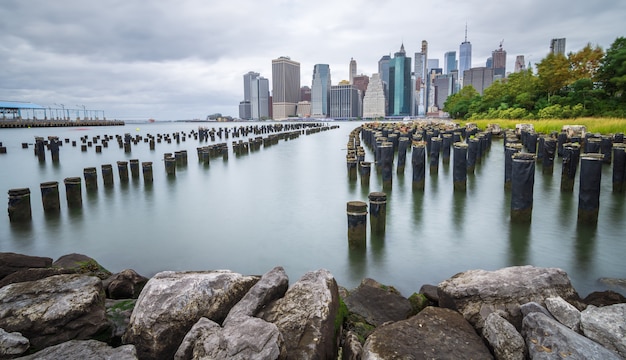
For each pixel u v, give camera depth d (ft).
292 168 78.23
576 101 167.84
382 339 14.57
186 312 16.10
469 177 62.13
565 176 48.83
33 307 16.34
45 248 32.83
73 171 80.53
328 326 15.48
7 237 35.70
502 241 31.71
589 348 12.77
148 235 35.60
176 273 18.61
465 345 14.43
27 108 412.16
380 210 32.60
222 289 17.39
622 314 14.42
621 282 23.73
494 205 43.62
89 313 16.88
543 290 16.92
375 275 25.90
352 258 28.78
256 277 19.39
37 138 110.52
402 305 19.74
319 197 50.03
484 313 16.26
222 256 30.07
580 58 202.28
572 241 31.30
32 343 15.58
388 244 31.48
